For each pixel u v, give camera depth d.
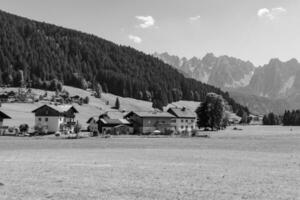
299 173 39.69
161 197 27.25
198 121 172.00
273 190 30.20
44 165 44.78
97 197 26.97
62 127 149.38
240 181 34.25
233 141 100.56
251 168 43.62
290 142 96.31
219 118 168.88
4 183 32.09
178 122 179.50
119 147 79.38
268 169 42.78
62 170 40.34
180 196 27.64
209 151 68.19
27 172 38.66
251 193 29.00
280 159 54.34
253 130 187.75
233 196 27.92
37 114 148.62
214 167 44.19
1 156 57.88
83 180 33.88
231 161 51.16
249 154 62.16
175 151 68.00
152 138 115.50
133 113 158.88
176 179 34.91
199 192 29.09
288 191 29.88
